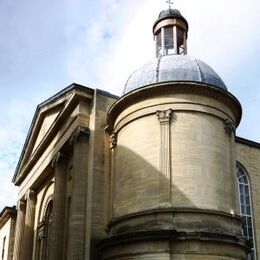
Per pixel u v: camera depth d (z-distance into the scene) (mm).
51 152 31312
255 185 32344
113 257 21812
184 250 20188
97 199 24656
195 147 22719
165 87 23547
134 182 23062
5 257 45125
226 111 24344
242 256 21547
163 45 29938
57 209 27594
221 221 21766
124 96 24609
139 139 23609
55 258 26297
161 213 21359
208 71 25969
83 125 26672
